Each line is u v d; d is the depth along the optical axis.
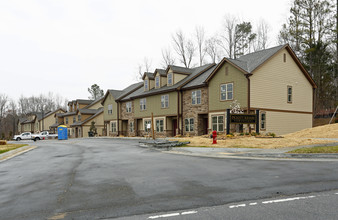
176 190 6.41
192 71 32.94
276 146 14.80
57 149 20.83
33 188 7.11
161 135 32.09
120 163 11.21
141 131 36.38
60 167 10.75
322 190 6.06
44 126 69.56
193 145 17.09
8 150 18.64
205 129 27.88
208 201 5.48
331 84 39.09
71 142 31.30
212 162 10.66
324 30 35.72
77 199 5.89
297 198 5.51
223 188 6.48
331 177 7.31
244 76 22.47
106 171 9.34
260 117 22.70
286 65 25.59
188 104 28.58
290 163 9.87
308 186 6.43
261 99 22.97
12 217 4.86
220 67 24.83
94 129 49.25
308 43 36.41
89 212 5.00
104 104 45.81
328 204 5.10
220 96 24.77
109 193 6.31
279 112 24.50
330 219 4.35
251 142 16.41
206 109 26.30
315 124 34.66
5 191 6.89
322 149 12.00
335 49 39.47
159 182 7.31
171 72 31.31
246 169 8.88
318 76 36.47
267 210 4.84
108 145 22.89
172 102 30.52
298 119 26.42
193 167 9.56
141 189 6.59
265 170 8.59
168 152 15.13
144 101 35.44
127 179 7.82
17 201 5.89
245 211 4.82
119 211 5.01
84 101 58.41
